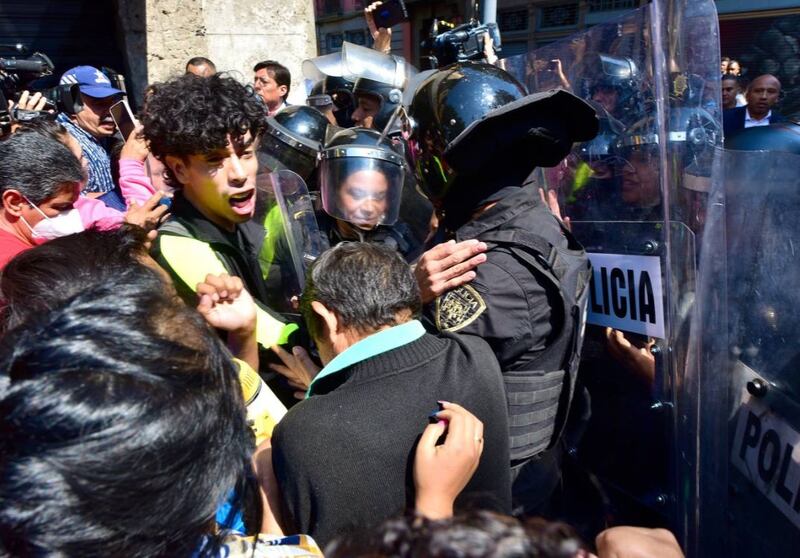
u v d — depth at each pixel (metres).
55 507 0.56
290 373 1.42
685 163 1.34
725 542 1.37
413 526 0.54
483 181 1.46
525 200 1.45
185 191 1.42
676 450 1.45
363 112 2.87
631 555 0.89
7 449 0.58
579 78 1.72
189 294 1.34
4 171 1.59
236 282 1.25
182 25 4.52
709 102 1.28
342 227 1.82
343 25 10.67
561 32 7.97
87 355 0.63
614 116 1.56
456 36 2.00
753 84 4.57
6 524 0.57
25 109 2.54
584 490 1.74
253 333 1.28
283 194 1.68
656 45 1.34
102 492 0.57
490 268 1.33
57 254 0.98
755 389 1.24
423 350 1.10
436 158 1.51
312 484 0.99
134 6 4.45
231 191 1.35
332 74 2.97
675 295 1.41
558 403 1.44
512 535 0.51
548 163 1.50
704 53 1.27
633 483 1.60
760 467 1.24
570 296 1.34
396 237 1.94
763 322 1.22
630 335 1.57
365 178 1.64
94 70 3.17
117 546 0.59
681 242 1.38
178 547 0.65
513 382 1.34
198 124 1.27
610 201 1.60
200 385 0.67
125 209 2.60
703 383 1.34
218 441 0.68
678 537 1.47
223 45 4.64
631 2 7.15
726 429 1.34
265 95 4.00
